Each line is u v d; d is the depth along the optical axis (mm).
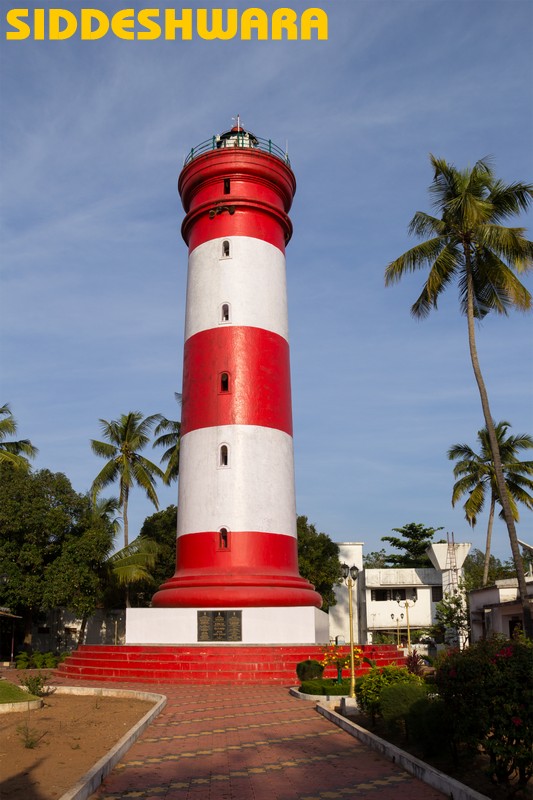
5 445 46625
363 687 17734
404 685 15945
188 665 29656
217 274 36750
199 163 38312
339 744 15695
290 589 32969
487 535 53375
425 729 13203
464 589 55938
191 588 32594
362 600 65438
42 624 47656
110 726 17609
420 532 80250
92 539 41906
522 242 29922
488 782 11586
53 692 25281
